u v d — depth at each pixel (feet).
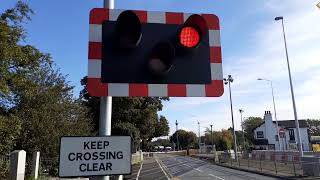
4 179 52.34
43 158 72.43
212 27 14.30
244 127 395.96
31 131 67.51
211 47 14.08
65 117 78.54
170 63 13.17
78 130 82.64
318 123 377.71
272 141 291.17
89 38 13.51
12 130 52.06
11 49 50.70
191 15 13.28
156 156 256.32
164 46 13.23
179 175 92.99
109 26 13.67
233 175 91.20
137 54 13.52
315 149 200.13
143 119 175.11
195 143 428.56
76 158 12.10
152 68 13.29
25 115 66.44
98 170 12.16
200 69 13.84
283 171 90.74
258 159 131.95
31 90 60.70
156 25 13.89
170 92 13.50
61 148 12.09
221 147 308.81
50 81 76.59
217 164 143.43
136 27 13.05
